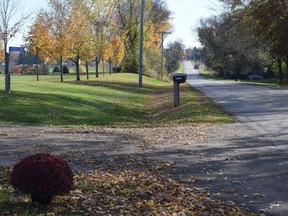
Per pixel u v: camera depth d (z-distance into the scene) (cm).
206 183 856
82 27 4553
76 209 666
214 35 8000
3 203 679
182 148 1205
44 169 638
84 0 4731
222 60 8400
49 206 664
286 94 3297
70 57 4844
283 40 3859
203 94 3500
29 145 1218
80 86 4000
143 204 699
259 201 743
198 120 1855
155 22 8469
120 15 6806
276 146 1216
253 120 1798
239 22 3953
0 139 1320
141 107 2950
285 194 780
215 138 1367
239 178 890
